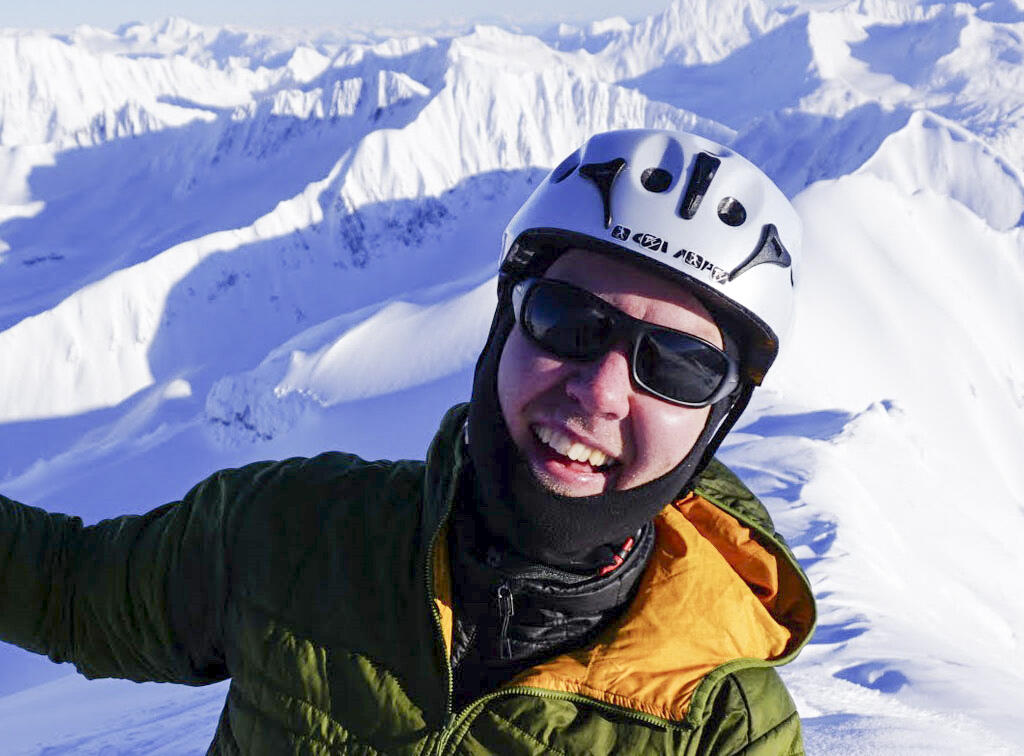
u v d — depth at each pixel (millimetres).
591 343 1445
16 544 1785
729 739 1533
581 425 1445
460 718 1565
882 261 135750
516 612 1610
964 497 73875
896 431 55062
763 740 1547
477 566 1600
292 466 1873
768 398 64375
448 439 1743
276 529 1765
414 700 1598
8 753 11781
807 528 29969
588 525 1493
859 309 126750
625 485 1495
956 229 152125
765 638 1681
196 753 8867
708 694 1545
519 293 1533
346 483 1817
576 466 1484
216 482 1878
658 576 1638
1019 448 117062
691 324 1484
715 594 1634
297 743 1627
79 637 1818
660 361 1441
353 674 1632
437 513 1638
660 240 1457
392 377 134125
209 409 146000
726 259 1470
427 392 128625
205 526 1824
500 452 1513
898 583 28375
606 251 1485
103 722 12453
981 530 45438
